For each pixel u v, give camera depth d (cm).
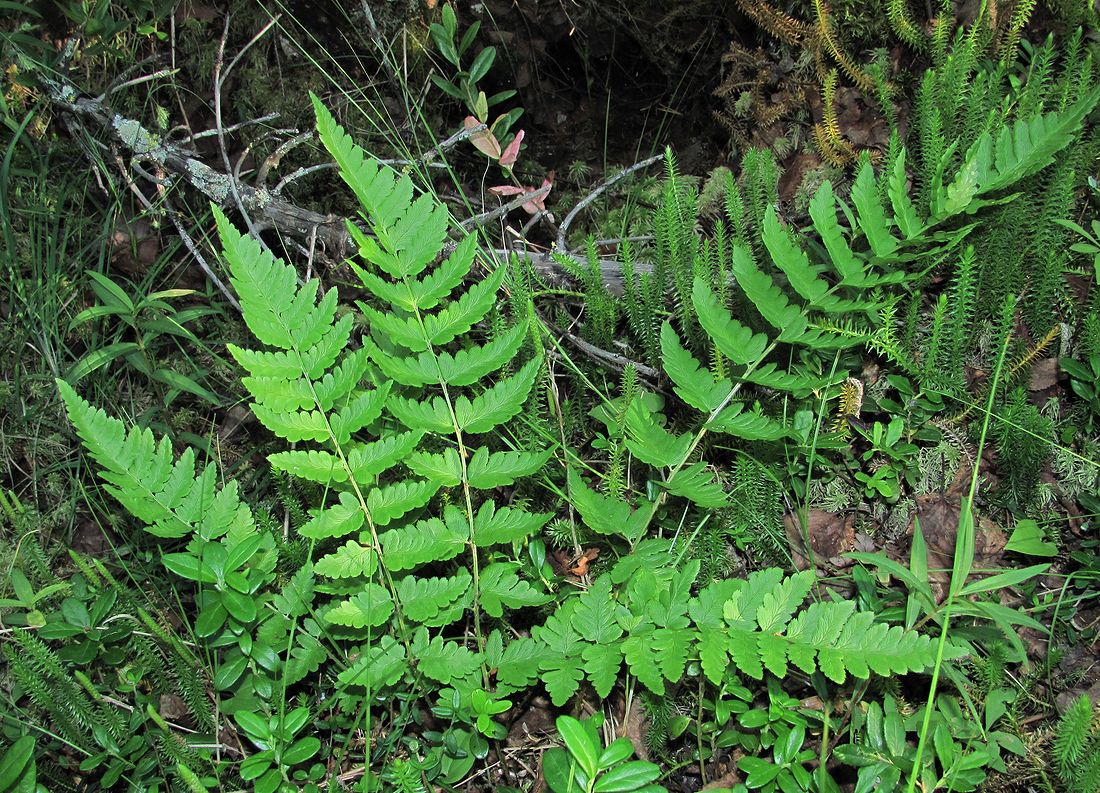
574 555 229
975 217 225
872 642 159
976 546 221
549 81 415
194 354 285
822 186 193
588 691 208
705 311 193
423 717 207
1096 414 220
